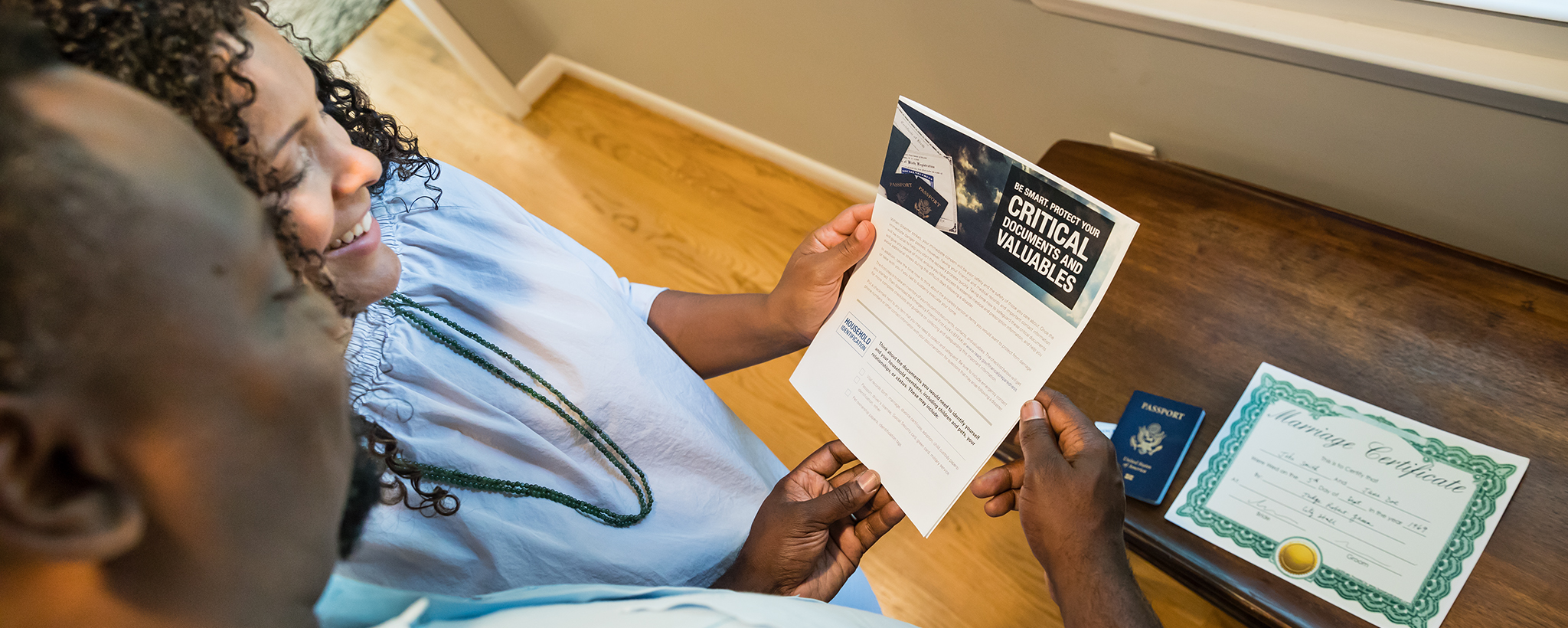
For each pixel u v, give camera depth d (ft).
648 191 7.29
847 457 2.33
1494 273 2.47
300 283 0.90
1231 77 3.28
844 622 1.31
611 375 2.24
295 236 0.96
